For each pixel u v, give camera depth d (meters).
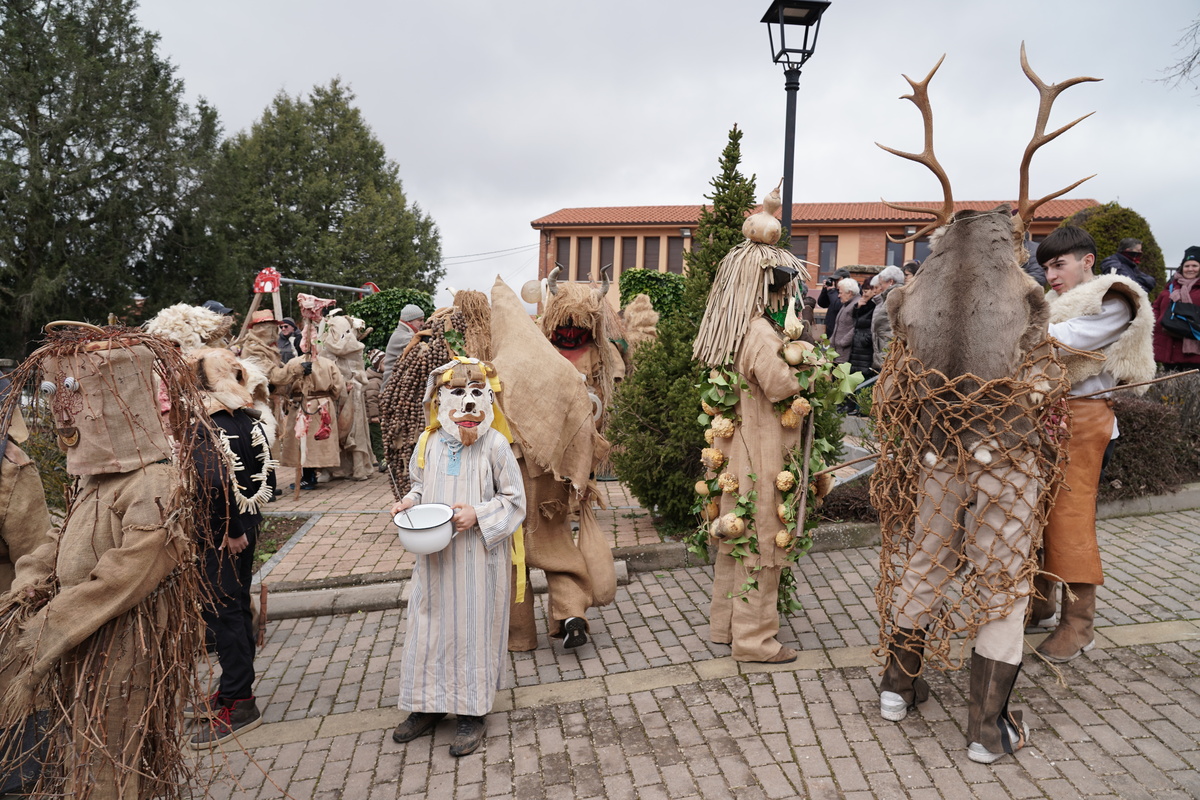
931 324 3.20
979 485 3.19
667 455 5.98
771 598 4.14
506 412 4.13
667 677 4.09
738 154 6.12
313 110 40.72
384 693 4.16
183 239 35.50
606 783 3.26
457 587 3.57
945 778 3.13
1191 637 4.09
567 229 33.44
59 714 2.71
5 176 31.58
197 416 2.91
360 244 38.38
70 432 2.75
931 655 3.93
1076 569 3.88
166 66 37.06
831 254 30.14
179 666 2.83
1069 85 3.06
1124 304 3.60
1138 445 6.08
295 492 8.19
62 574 2.76
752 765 3.30
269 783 3.39
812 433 4.08
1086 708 3.53
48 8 35.47
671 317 6.44
